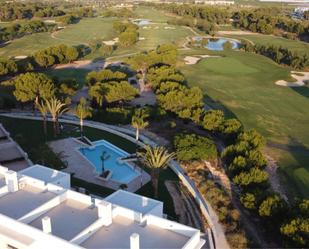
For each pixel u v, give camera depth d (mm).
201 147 60219
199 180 55188
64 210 33469
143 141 68750
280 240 43094
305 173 60312
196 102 77812
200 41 183625
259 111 88500
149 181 55656
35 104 78938
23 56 141375
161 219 31531
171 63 117438
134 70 117062
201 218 47250
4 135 68562
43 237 28844
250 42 184625
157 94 85250
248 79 117000
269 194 46781
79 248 27453
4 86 87000
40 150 61438
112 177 57031
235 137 65875
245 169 53000
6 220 30391
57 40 178250
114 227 31375
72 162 60562
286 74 123812
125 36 162500
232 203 50656
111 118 75312
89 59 137125
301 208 42344
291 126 79875
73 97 93188
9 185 35750
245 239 42531
